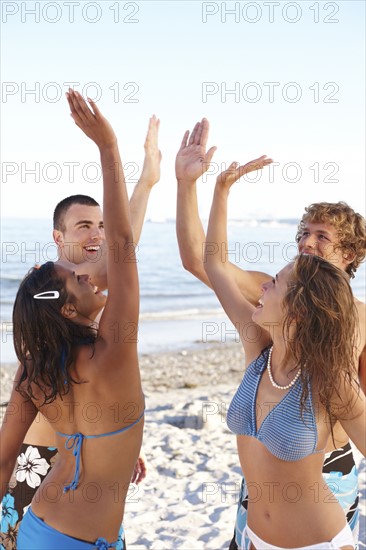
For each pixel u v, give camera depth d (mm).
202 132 3533
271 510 2590
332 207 3260
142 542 4992
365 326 2996
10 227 60625
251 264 47000
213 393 11539
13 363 15000
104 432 2545
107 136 2459
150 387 12727
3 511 3395
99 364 2535
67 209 3871
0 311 23672
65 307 2594
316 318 2520
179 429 8562
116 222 2529
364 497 5414
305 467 2557
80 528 2477
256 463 2652
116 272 2555
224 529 5191
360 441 2557
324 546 2500
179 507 5738
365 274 42969
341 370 2504
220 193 3168
